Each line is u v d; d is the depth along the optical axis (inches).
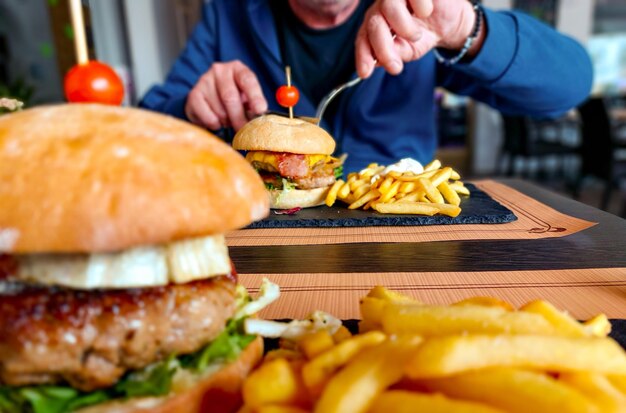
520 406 4.9
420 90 28.2
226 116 23.5
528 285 10.8
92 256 6.0
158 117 6.8
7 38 45.1
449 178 19.7
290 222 16.7
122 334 6.0
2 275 6.1
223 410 6.6
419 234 15.2
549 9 67.6
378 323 6.9
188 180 5.9
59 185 5.3
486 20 21.6
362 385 5.2
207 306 6.8
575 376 5.3
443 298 10.3
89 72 7.4
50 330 5.7
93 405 6.0
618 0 70.2
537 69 23.3
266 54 27.9
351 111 27.1
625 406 4.9
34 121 6.0
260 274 12.1
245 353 7.1
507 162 72.9
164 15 53.9
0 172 5.5
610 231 14.4
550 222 15.8
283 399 5.7
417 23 20.1
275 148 18.6
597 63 73.8
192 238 6.3
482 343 5.1
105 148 5.7
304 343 6.6
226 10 30.3
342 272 12.1
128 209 5.4
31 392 5.9
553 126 66.5
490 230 15.3
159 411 6.0
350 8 27.8
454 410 4.8
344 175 26.2
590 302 9.8
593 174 51.8
